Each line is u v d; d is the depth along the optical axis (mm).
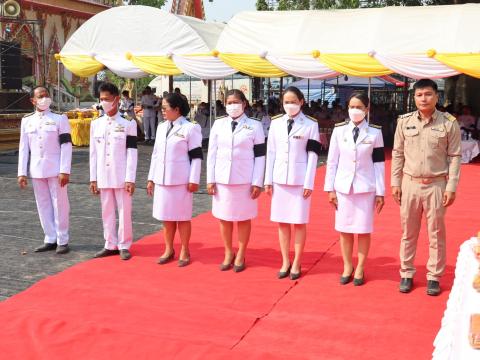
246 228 5668
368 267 5828
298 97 5391
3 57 18172
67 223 6398
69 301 4852
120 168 5980
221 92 27484
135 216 8273
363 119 5207
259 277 5504
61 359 3775
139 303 4801
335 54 13703
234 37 14789
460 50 12609
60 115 6254
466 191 10461
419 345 4008
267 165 5539
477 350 2264
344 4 20094
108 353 3844
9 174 12188
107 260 6031
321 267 5828
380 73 13352
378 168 5195
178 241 6777
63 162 6180
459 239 6996
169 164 5668
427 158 4855
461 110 16359
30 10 22547
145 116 18781
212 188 5672
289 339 4125
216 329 4281
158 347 3904
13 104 18188
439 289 5020
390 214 8484
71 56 16078
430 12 13422
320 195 10117
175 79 31250
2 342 4004
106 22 15648
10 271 5703
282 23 14562
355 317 4520
